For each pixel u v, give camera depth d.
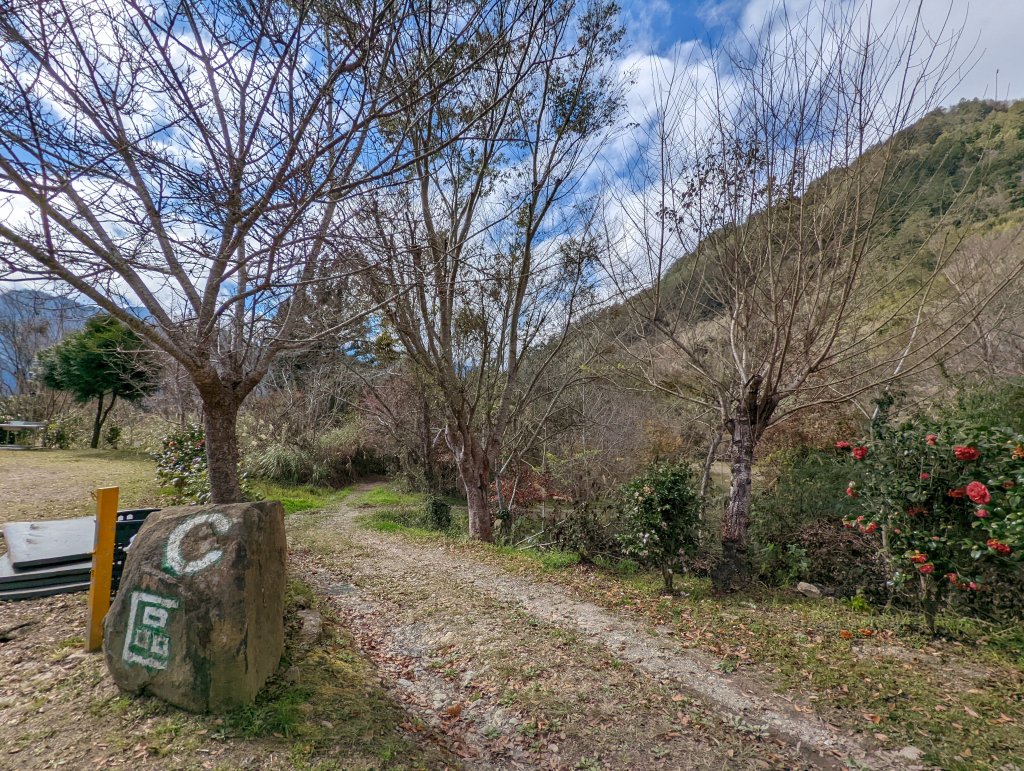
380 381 19.42
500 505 12.62
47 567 4.62
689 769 3.14
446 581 7.25
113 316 3.68
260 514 3.43
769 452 11.49
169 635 3.06
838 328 6.23
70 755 2.57
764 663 4.54
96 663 3.47
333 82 3.38
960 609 5.41
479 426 13.33
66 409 23.42
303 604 5.13
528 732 3.51
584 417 14.52
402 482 18.89
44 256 2.93
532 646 4.89
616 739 3.43
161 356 9.13
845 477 7.88
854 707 3.76
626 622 5.70
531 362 14.10
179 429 11.96
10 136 2.71
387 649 4.90
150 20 3.41
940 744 3.28
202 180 3.30
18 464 13.85
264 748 2.74
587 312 11.74
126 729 2.79
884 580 6.05
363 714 3.27
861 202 6.23
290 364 19.84
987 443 4.59
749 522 7.09
